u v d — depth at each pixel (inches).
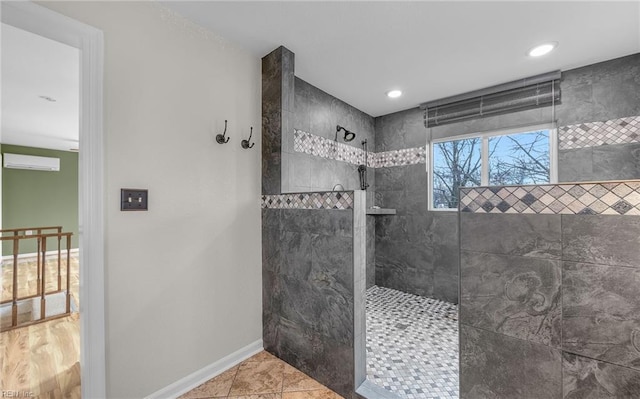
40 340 82.4
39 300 113.3
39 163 205.0
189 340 61.2
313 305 64.7
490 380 43.4
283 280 71.7
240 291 71.7
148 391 54.7
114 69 50.2
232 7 57.6
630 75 76.1
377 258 132.0
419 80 93.3
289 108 74.1
